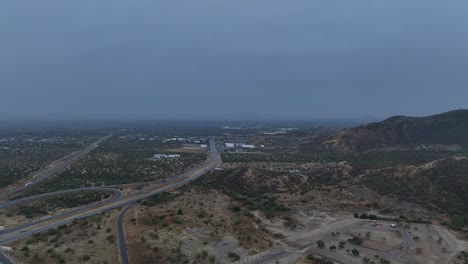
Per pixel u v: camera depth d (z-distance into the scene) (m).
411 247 73.56
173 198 108.56
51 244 69.62
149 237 73.50
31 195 116.75
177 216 89.06
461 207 95.12
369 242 76.12
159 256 63.78
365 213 97.50
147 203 103.06
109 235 74.44
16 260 61.25
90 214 92.31
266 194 117.31
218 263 62.62
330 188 120.75
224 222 86.56
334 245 73.81
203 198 108.38
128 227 80.19
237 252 67.88
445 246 73.94
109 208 98.62
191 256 64.56
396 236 79.75
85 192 121.38
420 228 84.62
